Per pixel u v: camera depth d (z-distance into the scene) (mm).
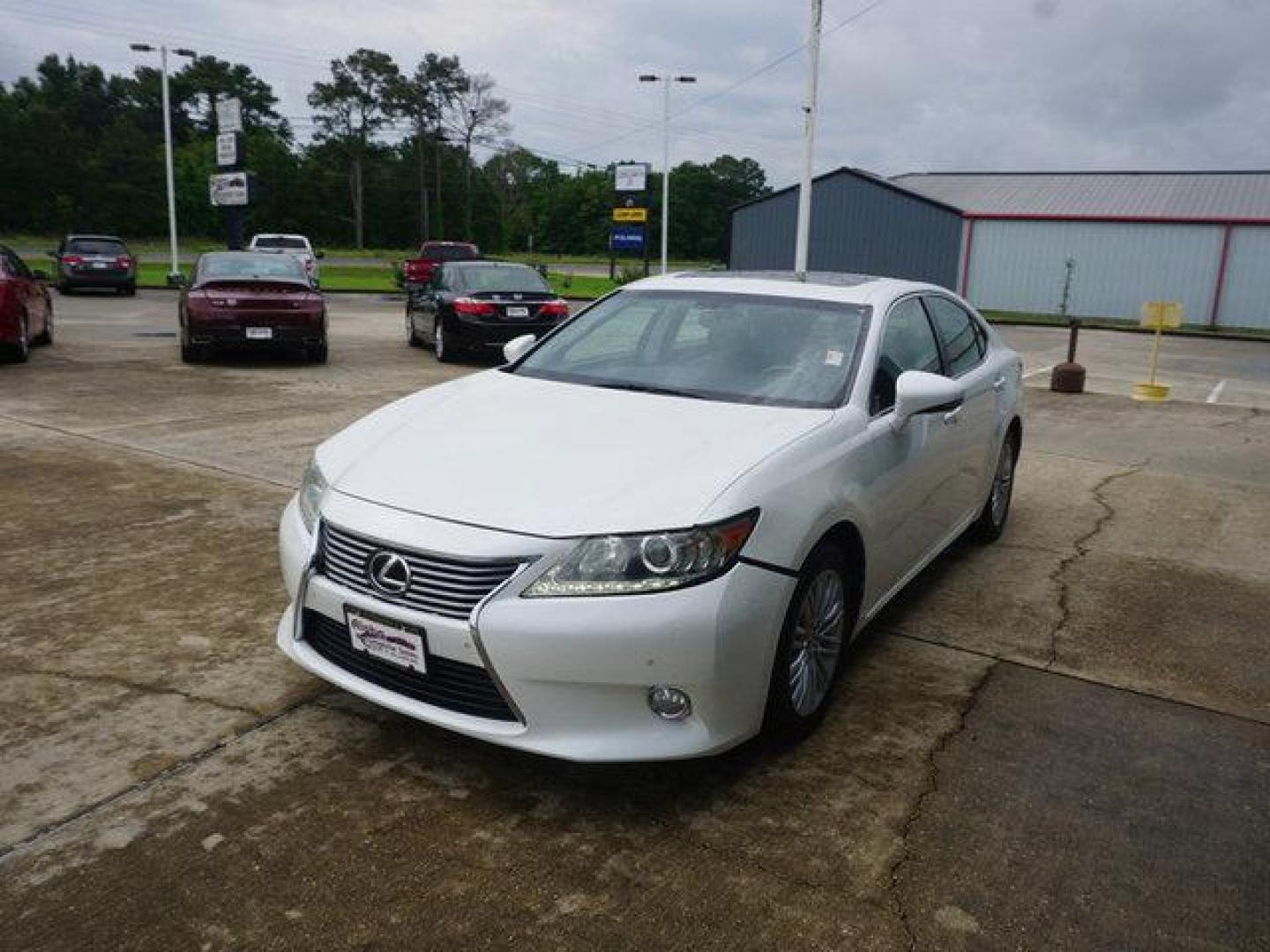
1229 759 3299
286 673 3674
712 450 3133
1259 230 29344
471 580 2738
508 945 2336
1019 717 3543
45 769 3000
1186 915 2512
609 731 2760
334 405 9406
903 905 2510
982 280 33375
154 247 82625
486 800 2920
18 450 7113
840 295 4223
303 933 2357
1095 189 34344
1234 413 11227
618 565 2703
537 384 3920
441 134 98938
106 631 3994
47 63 112625
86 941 2305
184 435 7793
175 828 2732
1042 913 2500
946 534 4711
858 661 3977
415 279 29359
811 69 18734
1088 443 9055
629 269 63406
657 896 2521
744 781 3061
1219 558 5523
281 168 96125
